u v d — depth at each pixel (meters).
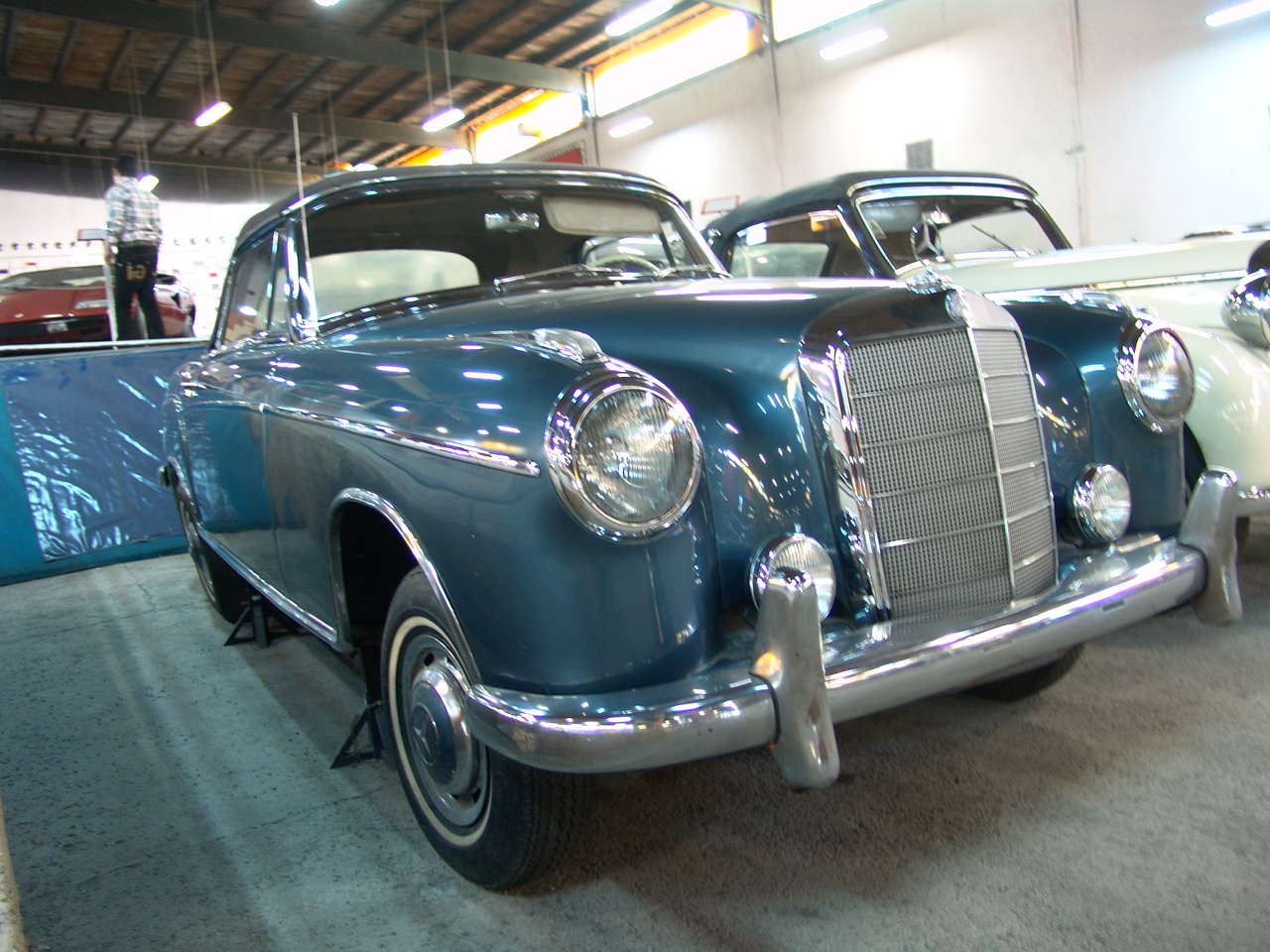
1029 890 1.64
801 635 1.34
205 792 2.26
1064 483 1.95
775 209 4.21
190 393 2.97
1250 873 1.64
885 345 1.62
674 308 1.87
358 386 1.82
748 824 1.94
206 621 3.71
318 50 11.55
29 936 1.72
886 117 10.82
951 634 1.50
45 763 2.48
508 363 1.49
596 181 2.72
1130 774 2.00
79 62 11.90
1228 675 2.46
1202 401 2.64
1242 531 3.12
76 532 4.81
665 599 1.38
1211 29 7.94
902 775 2.09
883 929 1.56
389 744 1.99
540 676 1.39
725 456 1.60
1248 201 8.00
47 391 4.80
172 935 1.69
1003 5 9.45
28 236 11.83
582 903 1.71
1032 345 2.09
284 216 2.47
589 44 13.45
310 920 1.71
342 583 1.98
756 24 12.07
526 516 1.35
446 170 2.55
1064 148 9.20
